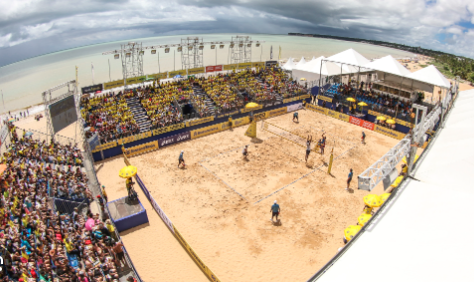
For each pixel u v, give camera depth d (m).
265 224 18.50
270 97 42.25
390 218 11.23
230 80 43.91
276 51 127.81
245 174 24.52
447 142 18.34
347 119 37.34
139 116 33.94
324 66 44.34
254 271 14.95
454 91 33.81
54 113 33.19
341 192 22.08
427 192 12.82
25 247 13.01
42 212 16.16
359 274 8.59
